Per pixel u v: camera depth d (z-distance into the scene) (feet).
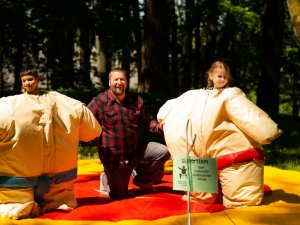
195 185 13.97
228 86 17.72
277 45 60.49
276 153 32.50
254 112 16.55
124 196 18.90
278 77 60.90
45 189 16.51
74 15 57.36
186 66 89.61
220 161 16.92
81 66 74.28
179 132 17.39
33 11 56.08
